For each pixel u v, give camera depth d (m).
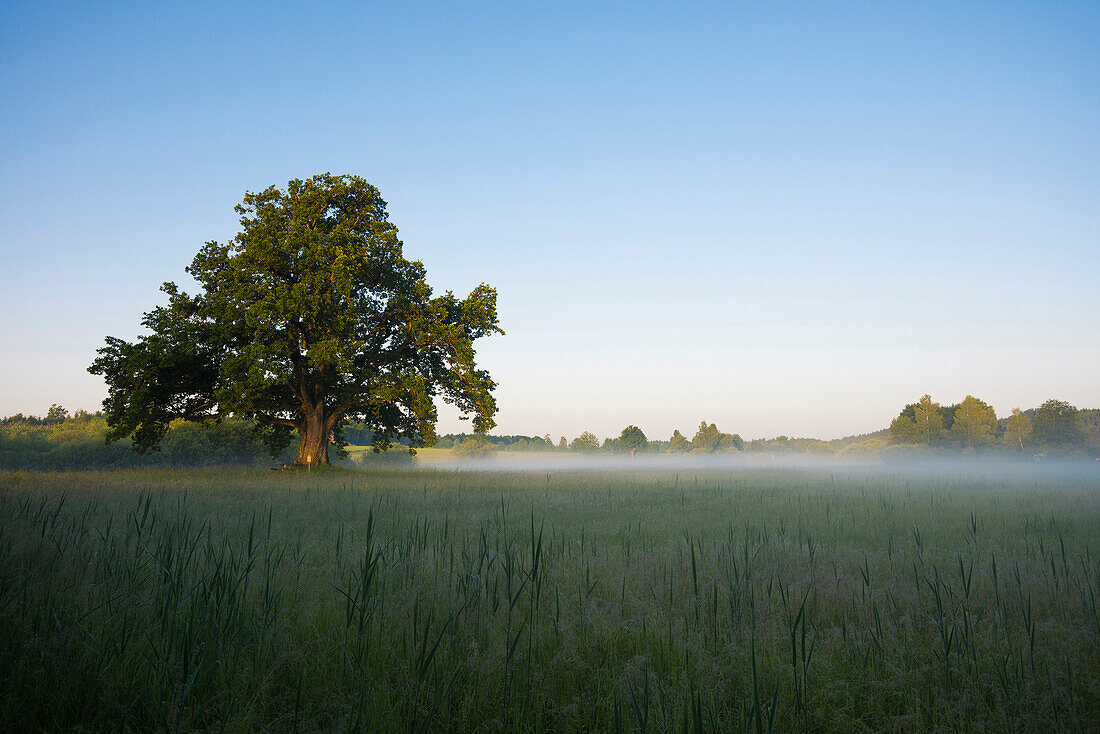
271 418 32.25
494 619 4.34
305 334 29.78
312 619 4.31
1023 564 6.54
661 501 15.02
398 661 3.64
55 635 3.46
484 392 31.23
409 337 31.83
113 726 2.83
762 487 21.05
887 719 3.18
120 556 5.52
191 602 4.09
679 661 3.76
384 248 31.81
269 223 29.67
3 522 6.32
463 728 3.06
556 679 3.52
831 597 5.20
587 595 4.89
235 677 3.27
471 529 9.11
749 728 2.97
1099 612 4.78
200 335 27.86
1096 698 3.36
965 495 17.59
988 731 3.07
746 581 5.21
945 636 3.86
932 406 98.12
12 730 2.79
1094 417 128.62
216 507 11.37
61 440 56.09
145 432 29.94
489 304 33.00
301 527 9.01
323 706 3.09
